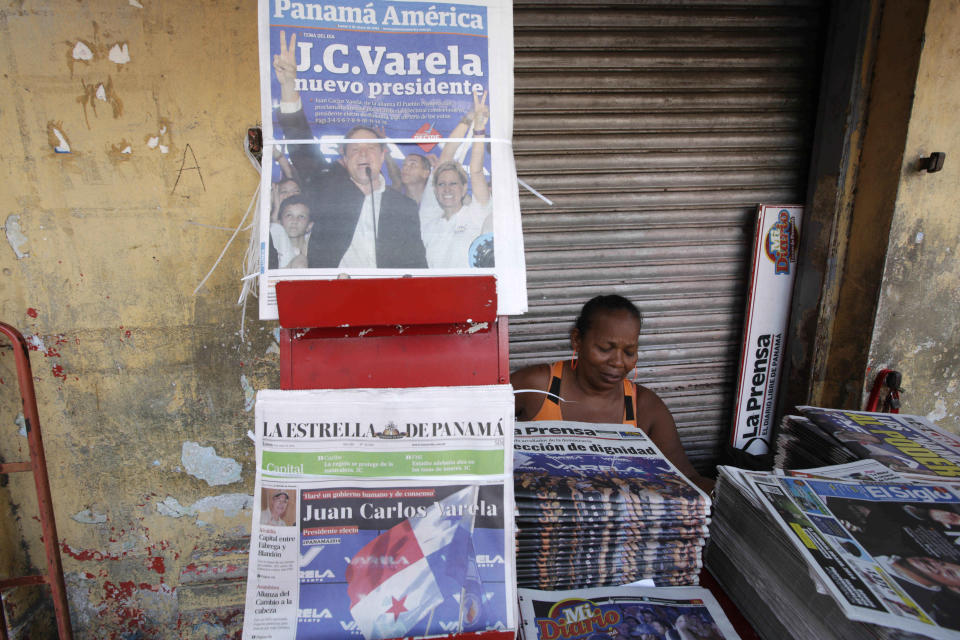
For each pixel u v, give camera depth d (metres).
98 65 1.50
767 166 2.15
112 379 1.68
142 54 1.51
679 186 2.13
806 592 0.84
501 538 0.82
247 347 1.73
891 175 1.82
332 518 0.81
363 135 0.88
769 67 2.06
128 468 1.74
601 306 1.67
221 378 1.74
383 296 0.82
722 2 1.98
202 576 1.86
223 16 1.53
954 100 1.75
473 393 0.83
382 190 0.87
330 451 0.81
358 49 0.89
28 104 1.49
